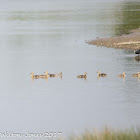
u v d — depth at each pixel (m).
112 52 116.75
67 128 63.56
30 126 65.19
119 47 122.88
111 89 82.19
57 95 79.75
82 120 66.69
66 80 89.62
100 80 88.69
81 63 104.31
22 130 63.34
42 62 107.25
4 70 100.00
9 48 131.25
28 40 146.88
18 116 69.81
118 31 154.50
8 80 91.19
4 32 172.12
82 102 75.31
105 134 47.97
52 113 70.44
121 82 86.75
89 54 115.31
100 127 62.28
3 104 75.75
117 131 48.69
